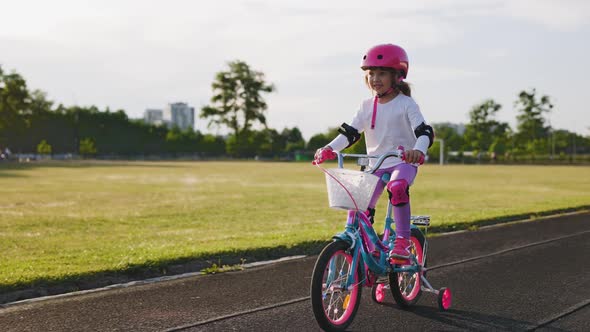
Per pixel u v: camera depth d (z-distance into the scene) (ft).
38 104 302.86
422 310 15.07
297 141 402.52
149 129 340.39
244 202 48.24
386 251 13.74
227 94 302.45
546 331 13.32
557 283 18.19
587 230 30.55
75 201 48.24
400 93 13.62
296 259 21.79
